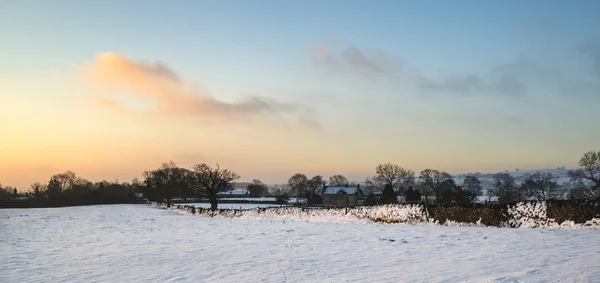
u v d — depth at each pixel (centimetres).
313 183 17462
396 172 14788
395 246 1969
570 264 1270
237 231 3073
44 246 2423
